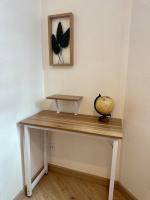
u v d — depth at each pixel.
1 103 1.28
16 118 1.47
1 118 1.30
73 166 1.96
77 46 1.66
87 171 1.90
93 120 1.56
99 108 1.47
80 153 1.89
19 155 1.55
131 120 1.49
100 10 1.51
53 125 1.40
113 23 1.50
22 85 1.53
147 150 1.33
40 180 1.89
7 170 1.41
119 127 1.37
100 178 1.84
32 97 1.70
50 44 1.73
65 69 1.76
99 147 1.79
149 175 1.33
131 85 1.46
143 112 1.34
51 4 1.67
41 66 1.83
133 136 1.48
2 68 1.27
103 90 1.65
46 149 1.96
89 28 1.58
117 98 1.62
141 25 1.31
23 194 1.64
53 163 2.05
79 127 1.36
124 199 1.61
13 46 1.37
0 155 1.31
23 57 1.51
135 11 1.37
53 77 1.83
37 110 1.82
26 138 1.50
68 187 1.78
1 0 1.21
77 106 1.75
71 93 1.79
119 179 1.73
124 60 1.53
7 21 1.28
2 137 1.32
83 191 1.73
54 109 1.91
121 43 1.51
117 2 1.45
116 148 1.22
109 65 1.59
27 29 1.54
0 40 1.23
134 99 1.43
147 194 1.36
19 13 1.41
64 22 1.66
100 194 1.69
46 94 1.91
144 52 1.29
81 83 1.72
